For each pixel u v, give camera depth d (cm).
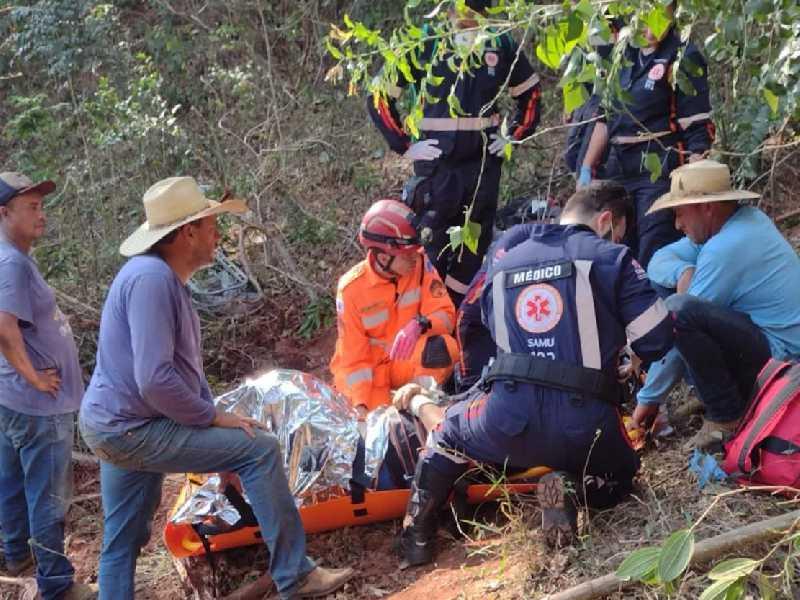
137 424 373
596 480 381
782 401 364
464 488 419
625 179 521
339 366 478
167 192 373
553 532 367
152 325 358
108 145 694
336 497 429
